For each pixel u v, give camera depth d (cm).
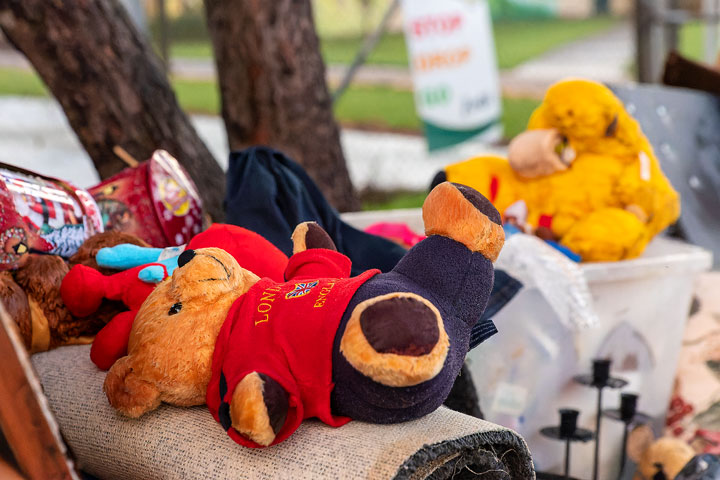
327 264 127
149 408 117
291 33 260
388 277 109
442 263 107
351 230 186
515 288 172
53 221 154
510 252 182
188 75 1043
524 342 187
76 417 129
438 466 101
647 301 201
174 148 248
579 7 1631
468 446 103
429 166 686
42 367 141
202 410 120
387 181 622
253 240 145
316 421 112
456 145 440
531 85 1088
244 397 99
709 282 243
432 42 420
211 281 116
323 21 1273
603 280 190
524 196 212
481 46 431
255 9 252
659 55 441
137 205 180
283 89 263
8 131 752
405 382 96
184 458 113
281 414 101
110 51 231
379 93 1062
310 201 185
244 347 108
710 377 220
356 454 100
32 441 91
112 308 150
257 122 266
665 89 286
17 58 1165
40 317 143
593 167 203
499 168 215
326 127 278
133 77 237
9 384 88
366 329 97
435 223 109
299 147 271
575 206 205
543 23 1612
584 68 1161
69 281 140
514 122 880
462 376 158
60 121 816
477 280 108
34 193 153
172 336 113
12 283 141
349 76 453
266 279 124
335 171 284
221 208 262
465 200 108
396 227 213
